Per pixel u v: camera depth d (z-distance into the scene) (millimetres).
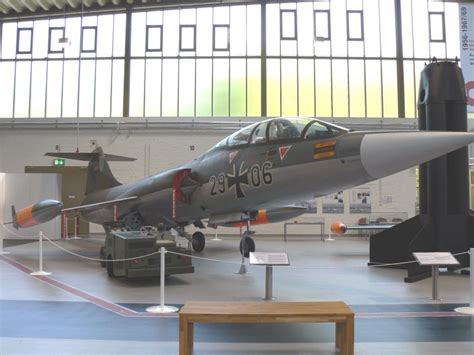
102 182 15422
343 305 4340
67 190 21016
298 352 4352
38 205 12188
